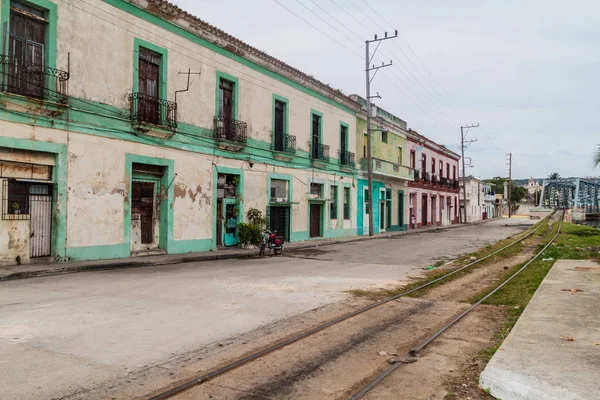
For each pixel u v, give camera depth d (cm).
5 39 1128
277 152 2183
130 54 1457
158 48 1558
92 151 1336
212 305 798
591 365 477
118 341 573
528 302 838
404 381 475
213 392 434
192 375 471
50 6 1223
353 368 511
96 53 1347
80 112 1297
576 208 8869
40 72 1181
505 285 1084
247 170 2016
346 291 965
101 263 1251
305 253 1880
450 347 598
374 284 1063
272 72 2183
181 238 1655
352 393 441
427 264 1494
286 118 2300
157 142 1555
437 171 4831
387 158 3509
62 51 1254
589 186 10475
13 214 1160
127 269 1266
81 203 1305
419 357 554
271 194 2209
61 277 1080
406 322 729
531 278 1159
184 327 648
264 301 845
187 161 1683
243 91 1986
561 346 547
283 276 1177
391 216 3612
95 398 409
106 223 1379
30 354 515
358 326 694
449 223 5206
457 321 738
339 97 2758
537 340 573
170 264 1423
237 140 1897
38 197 1224
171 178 1611
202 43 1750
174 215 1627
